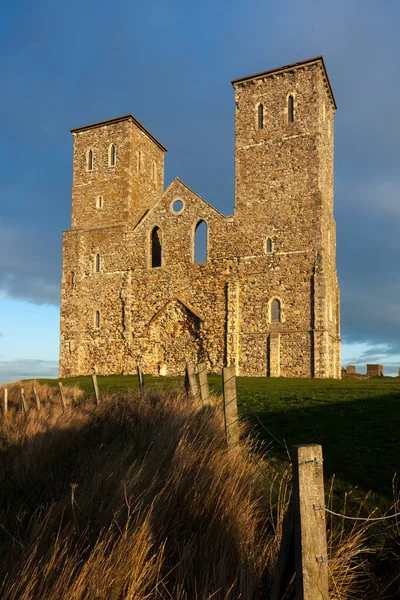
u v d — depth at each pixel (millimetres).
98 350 35656
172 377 29969
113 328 35406
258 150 32438
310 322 29375
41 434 10758
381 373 39469
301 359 29266
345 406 12914
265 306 30703
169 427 8258
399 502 6016
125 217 36562
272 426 11070
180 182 34656
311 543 3367
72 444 10172
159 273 34344
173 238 34250
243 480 6066
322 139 31922
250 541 4887
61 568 4359
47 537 5039
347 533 5488
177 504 5445
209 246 32844
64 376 35938
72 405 15492
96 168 38250
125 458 7297
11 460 9453
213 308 32188
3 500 7320
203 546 4703
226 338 31312
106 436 10344
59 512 5609
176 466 6055
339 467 7762
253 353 30609
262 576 4492
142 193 38688
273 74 32438
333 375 32312
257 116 32875
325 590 3348
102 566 4215
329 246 32688
